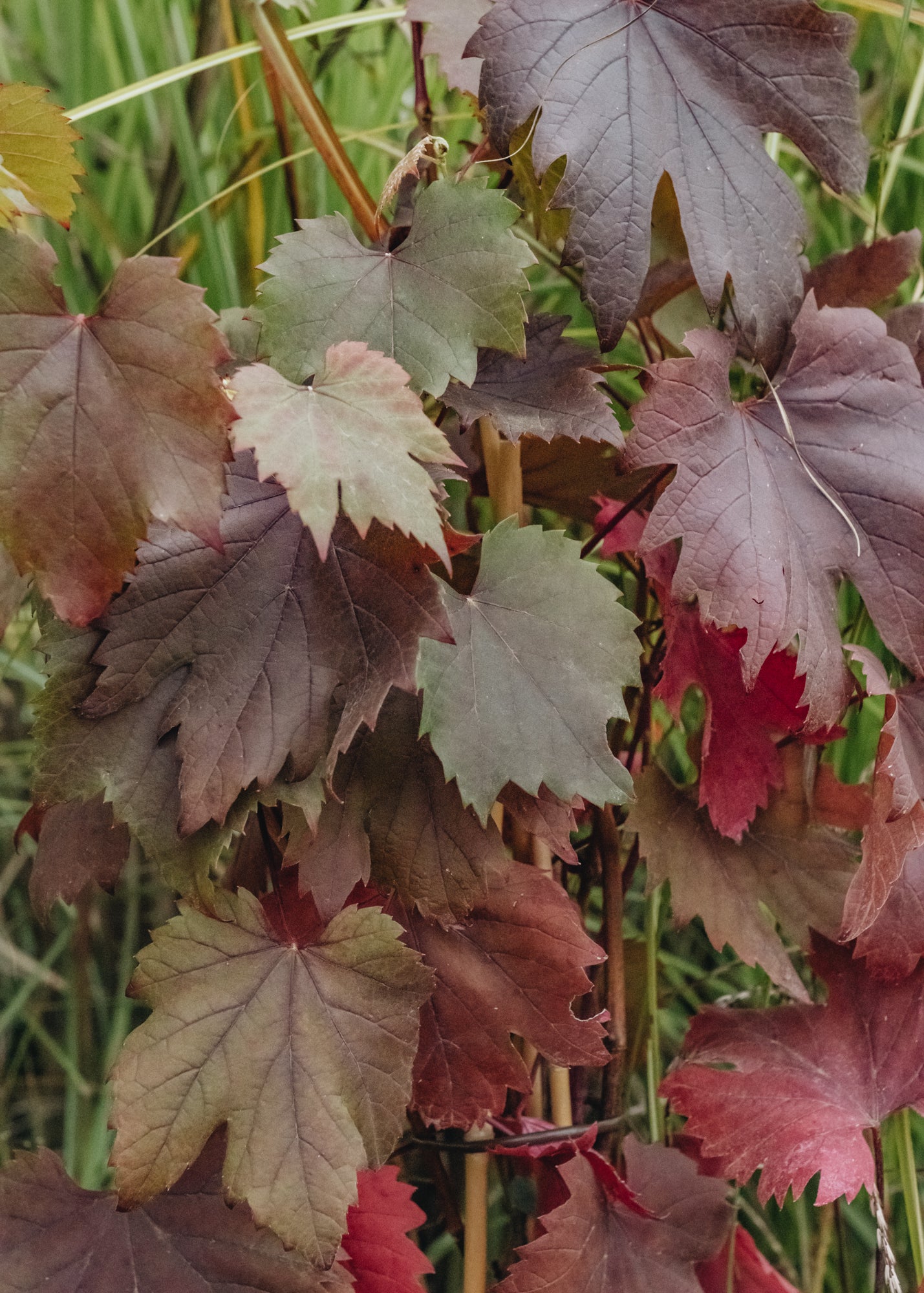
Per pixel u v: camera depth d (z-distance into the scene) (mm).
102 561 646
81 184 1006
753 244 738
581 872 858
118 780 678
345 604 673
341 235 713
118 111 1037
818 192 1029
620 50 724
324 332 694
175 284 644
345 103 1010
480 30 708
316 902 701
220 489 642
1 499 639
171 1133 684
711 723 783
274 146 934
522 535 713
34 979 1120
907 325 819
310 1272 727
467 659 694
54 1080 1190
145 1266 729
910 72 1072
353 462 637
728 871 812
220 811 670
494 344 690
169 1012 692
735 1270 845
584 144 709
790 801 820
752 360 756
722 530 724
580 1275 750
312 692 673
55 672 678
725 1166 774
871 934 790
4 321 641
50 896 780
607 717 694
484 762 685
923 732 759
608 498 825
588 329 1064
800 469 748
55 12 1021
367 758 711
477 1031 744
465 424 719
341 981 707
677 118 728
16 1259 723
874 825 732
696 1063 808
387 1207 765
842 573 744
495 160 729
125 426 643
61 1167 751
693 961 1149
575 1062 740
